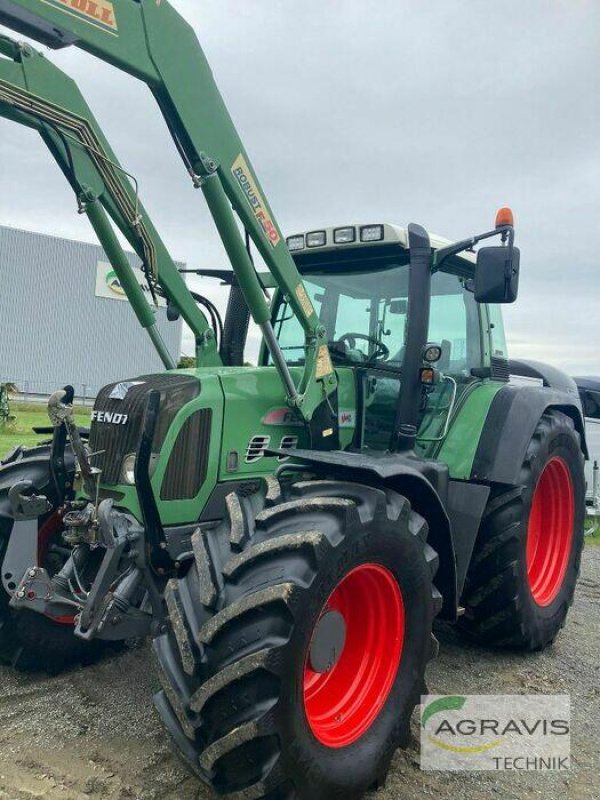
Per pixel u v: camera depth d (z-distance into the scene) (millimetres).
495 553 3842
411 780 2729
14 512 3115
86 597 2865
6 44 2643
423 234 3535
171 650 2402
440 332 4047
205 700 2215
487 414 4012
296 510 2531
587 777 2795
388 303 3881
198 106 2809
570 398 4684
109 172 3020
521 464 3840
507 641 3971
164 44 2684
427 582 2865
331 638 2586
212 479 3057
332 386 3463
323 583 2355
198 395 3053
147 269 3346
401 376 3514
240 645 2240
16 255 35938
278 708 2193
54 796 2420
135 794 2465
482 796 2633
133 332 39938
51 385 37375
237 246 2943
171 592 2477
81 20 2434
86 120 2799
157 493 2896
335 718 2646
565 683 3701
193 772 2320
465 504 3773
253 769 2225
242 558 2387
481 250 3357
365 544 2539
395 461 3105
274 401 3326
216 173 2875
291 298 3230
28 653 3381
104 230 3264
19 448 3730
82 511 2971
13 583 3094
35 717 3002
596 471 8219
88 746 2771
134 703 3162
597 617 4938
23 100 2576
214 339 3842
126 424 2980
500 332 4730
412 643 2816
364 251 3945
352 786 2459
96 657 3611
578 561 4543
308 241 3924
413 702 2791
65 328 37594
